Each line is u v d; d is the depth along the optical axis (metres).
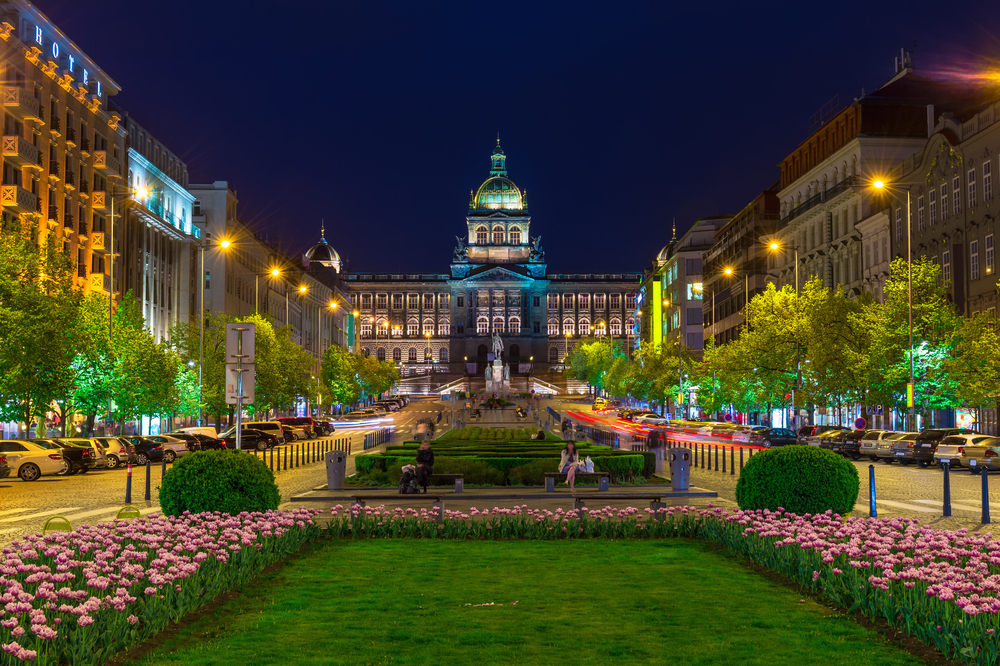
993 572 14.00
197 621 12.12
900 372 52.97
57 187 63.62
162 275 86.00
